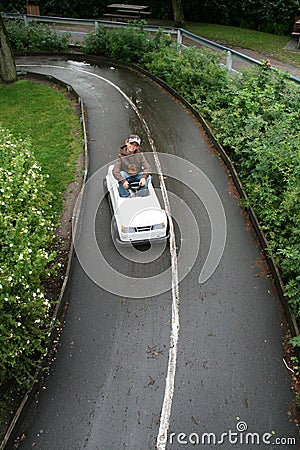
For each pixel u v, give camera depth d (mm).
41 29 20969
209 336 6762
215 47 17016
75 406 5855
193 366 6328
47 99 15555
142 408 5828
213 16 26828
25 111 14773
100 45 19453
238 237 8695
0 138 9898
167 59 16703
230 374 6223
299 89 12539
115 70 18047
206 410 5801
